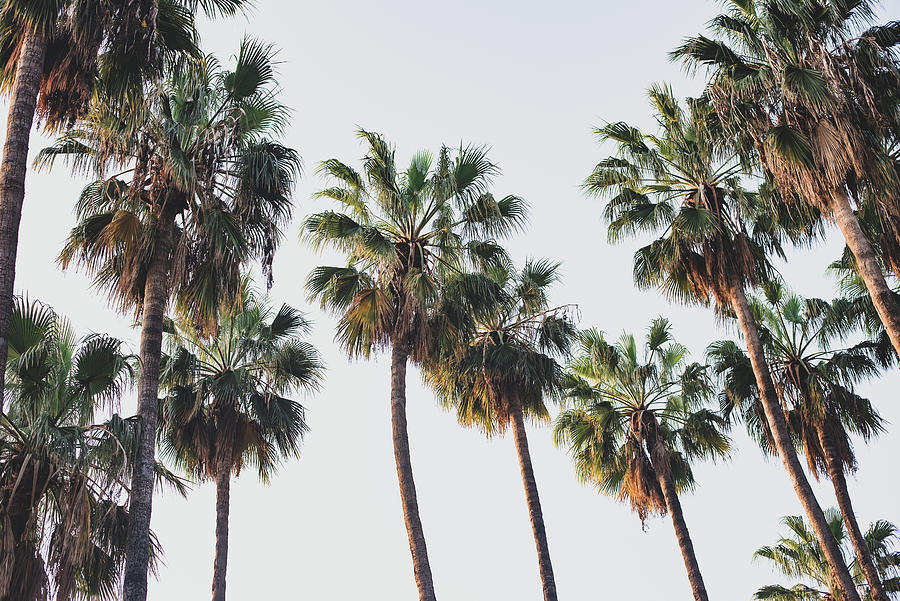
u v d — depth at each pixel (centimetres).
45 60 1191
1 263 943
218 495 2216
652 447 2602
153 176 1420
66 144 1466
